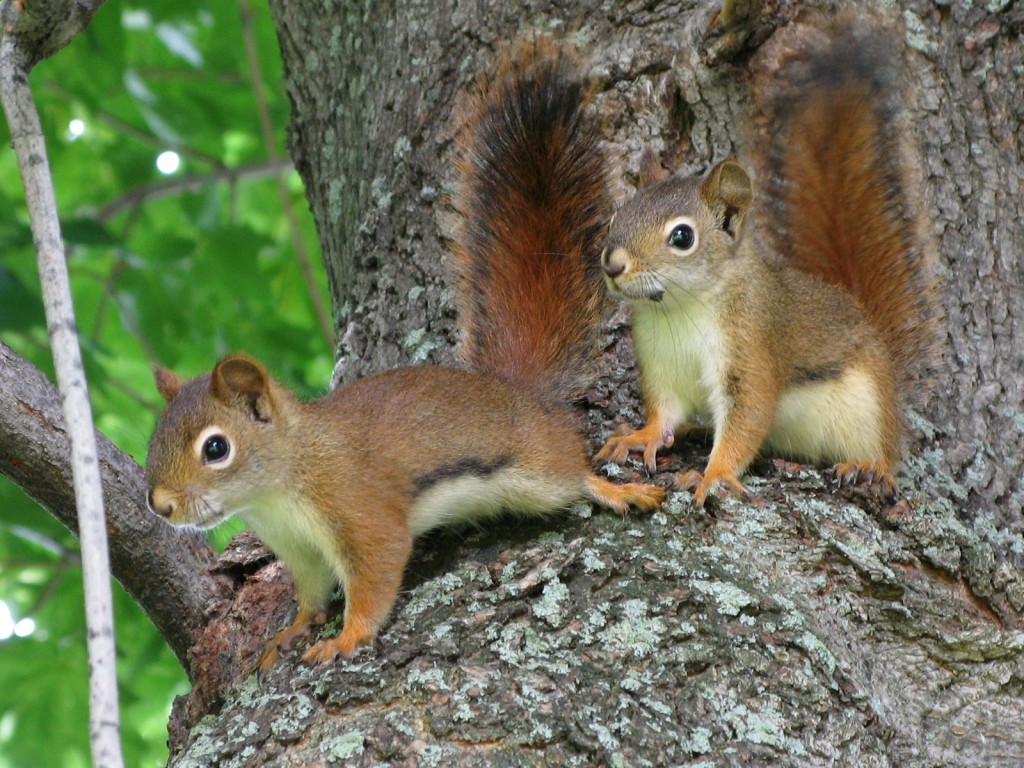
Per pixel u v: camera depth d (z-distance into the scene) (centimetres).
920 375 1033
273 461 897
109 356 1543
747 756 718
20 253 1734
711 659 759
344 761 716
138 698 1531
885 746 769
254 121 1942
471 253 1058
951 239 1070
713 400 980
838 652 793
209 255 1770
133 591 918
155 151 1912
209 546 951
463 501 923
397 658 774
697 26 1079
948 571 878
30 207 688
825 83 1093
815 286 1043
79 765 1511
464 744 716
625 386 1034
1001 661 829
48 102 1825
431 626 805
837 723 748
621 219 1001
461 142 1078
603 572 812
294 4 1277
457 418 927
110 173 1944
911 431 994
